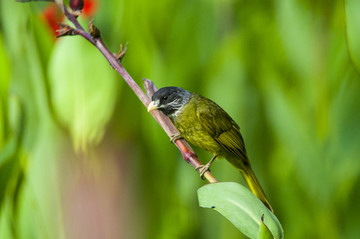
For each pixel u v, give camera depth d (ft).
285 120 28.48
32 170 25.09
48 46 25.07
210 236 29.19
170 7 27.91
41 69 24.66
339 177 28.32
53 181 24.98
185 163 28.40
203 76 28.63
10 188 25.25
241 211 14.02
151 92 22.17
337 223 28.81
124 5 26.58
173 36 28.09
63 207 25.05
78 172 24.59
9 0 25.59
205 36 28.40
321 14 27.50
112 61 18.88
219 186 14.48
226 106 28.63
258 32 28.19
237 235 29.30
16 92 25.04
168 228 28.04
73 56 22.76
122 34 26.73
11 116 25.07
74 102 22.67
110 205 25.45
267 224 13.84
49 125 24.48
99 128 22.84
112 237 25.08
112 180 25.64
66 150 24.49
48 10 25.04
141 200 26.58
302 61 27.66
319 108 27.78
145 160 27.17
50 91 23.26
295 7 27.66
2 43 25.76
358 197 28.48
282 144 28.78
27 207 25.35
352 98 27.66
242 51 28.30
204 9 28.32
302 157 28.50
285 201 29.07
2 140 25.21
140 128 26.99
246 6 28.25
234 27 28.37
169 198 27.96
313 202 28.78
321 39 27.53
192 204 28.73
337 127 27.99
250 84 28.63
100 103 22.58
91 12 24.48
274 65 28.35
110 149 25.79
